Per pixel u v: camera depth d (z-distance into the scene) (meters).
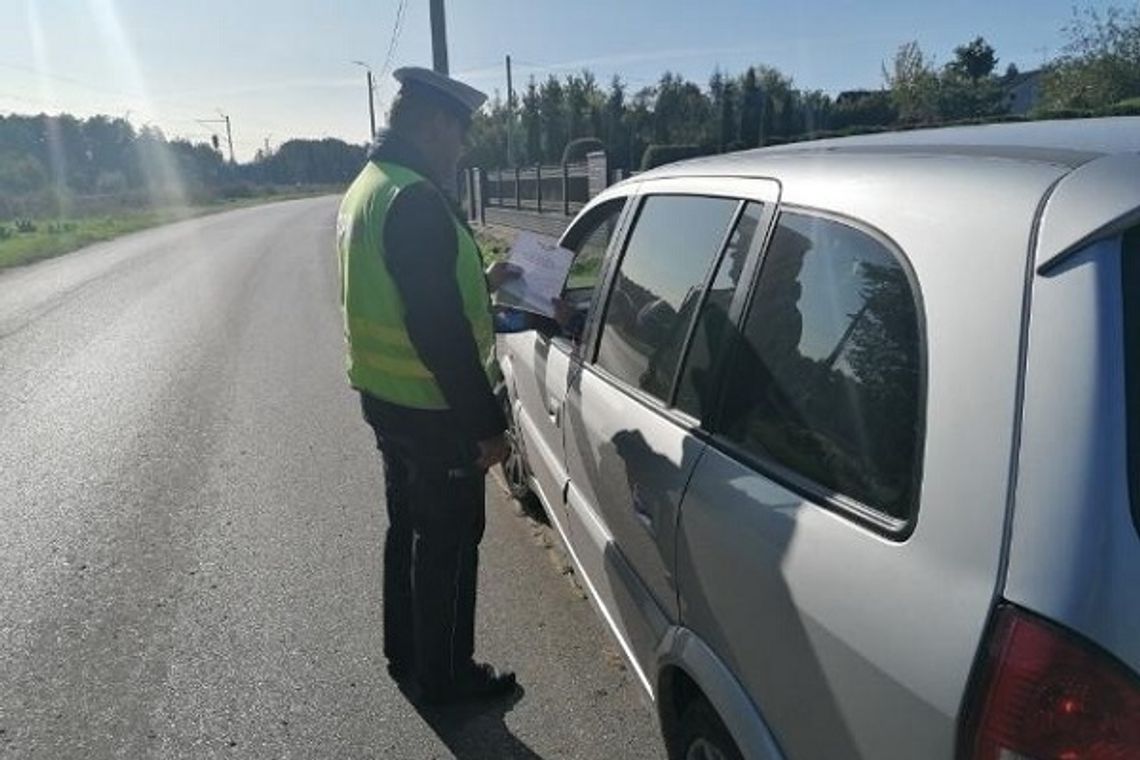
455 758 3.00
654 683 2.45
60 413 7.30
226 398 7.72
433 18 16.44
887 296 1.68
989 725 1.29
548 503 3.81
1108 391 1.29
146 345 10.24
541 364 3.74
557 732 3.11
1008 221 1.46
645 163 22.83
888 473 1.59
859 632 1.52
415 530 3.04
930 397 1.51
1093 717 1.22
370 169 2.81
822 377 1.83
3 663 3.60
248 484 5.57
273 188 94.31
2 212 44.34
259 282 16.62
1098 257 1.35
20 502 5.33
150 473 5.80
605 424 2.75
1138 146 1.52
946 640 1.36
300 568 4.38
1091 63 25.27
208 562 4.46
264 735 3.14
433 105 2.76
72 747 3.09
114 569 4.41
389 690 3.37
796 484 1.81
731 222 2.33
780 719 1.78
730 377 2.15
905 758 1.43
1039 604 1.27
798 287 1.97
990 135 1.85
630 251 3.02
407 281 2.62
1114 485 1.26
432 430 2.89
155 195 65.69
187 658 3.61
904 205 1.69
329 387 8.06
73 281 17.31
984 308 1.45
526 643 3.65
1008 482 1.34
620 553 2.71
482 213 29.19
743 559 1.87
